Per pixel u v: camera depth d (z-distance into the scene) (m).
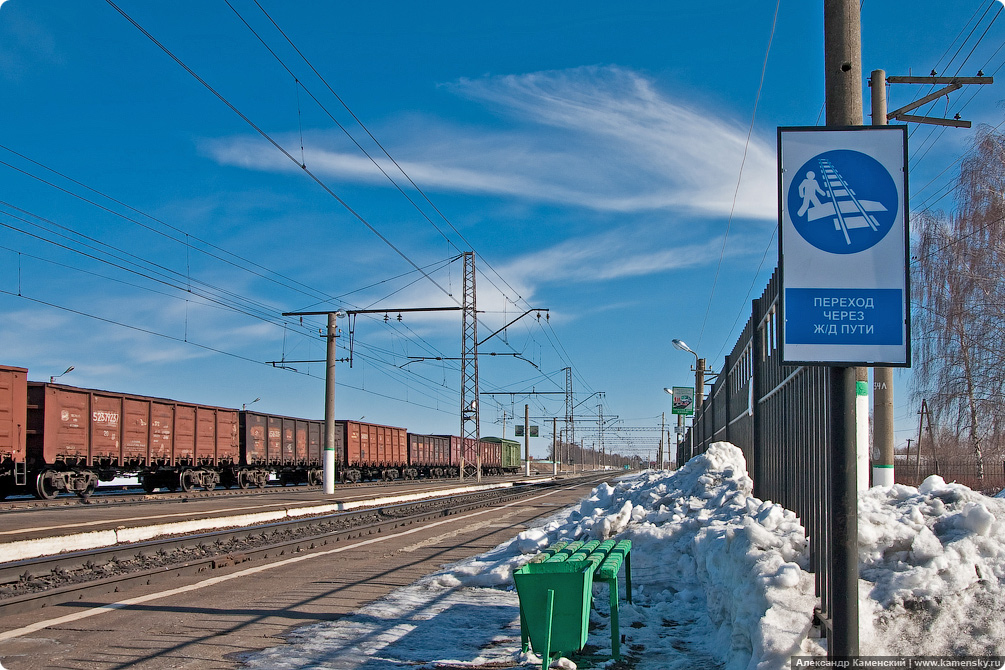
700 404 31.61
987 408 19.91
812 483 5.82
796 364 4.45
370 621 7.34
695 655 5.99
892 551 5.16
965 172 20.75
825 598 4.99
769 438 8.94
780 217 4.57
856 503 4.26
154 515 17.88
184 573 10.55
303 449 41.09
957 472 19.30
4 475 22.08
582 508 14.62
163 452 28.52
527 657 5.93
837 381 4.42
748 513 8.28
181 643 6.50
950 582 4.66
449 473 67.06
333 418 29.42
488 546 13.48
